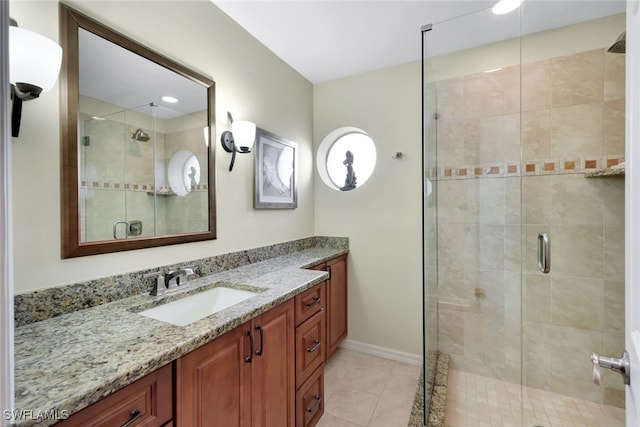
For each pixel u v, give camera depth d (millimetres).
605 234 1744
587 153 1765
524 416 1642
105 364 705
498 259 1992
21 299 914
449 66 2070
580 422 1596
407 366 2252
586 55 1764
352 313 2541
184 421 839
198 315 1356
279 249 2197
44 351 766
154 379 764
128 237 1226
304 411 1494
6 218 373
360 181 2820
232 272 1689
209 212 1618
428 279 1889
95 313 1034
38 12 956
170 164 1410
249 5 1683
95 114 1111
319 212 2715
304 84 2600
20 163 918
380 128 2439
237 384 1044
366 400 1827
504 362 1979
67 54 1021
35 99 948
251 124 1744
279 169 2230
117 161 1188
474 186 2043
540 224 1883
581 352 1802
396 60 2309
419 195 2289
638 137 527
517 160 1928
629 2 598
